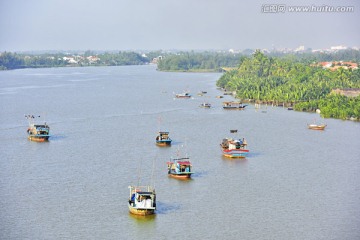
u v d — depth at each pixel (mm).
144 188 156000
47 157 193000
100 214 135250
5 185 158625
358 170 178250
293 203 145000
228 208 140750
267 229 127438
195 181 164500
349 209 140250
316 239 122125
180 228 127500
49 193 151125
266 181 165125
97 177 166875
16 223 129250
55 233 123812
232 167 181375
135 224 129250
